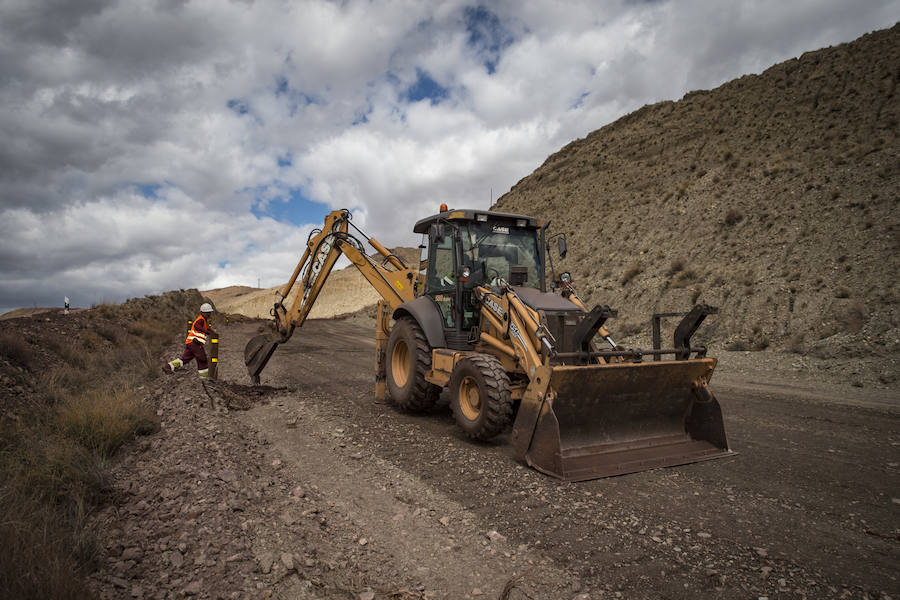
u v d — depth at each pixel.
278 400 8.52
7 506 3.08
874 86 21.33
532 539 3.48
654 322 6.03
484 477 4.74
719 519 3.79
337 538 3.48
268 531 3.43
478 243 7.03
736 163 23.00
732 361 12.16
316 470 4.96
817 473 4.80
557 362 5.20
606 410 5.26
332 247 9.38
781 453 5.48
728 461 5.23
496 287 6.31
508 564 3.14
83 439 4.99
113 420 5.34
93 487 3.91
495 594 2.81
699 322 5.54
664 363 5.30
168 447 5.11
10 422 5.23
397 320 8.52
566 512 3.93
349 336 26.06
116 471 4.46
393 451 5.62
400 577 2.99
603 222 27.45
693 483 4.58
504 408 5.54
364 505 4.09
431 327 7.26
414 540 3.48
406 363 8.00
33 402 6.24
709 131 28.70
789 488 4.42
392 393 7.95
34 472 3.74
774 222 17.41
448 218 7.15
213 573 2.84
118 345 13.30
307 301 9.55
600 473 4.74
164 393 7.49
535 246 7.54
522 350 5.45
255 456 5.24
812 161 19.25
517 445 5.13
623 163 33.31
